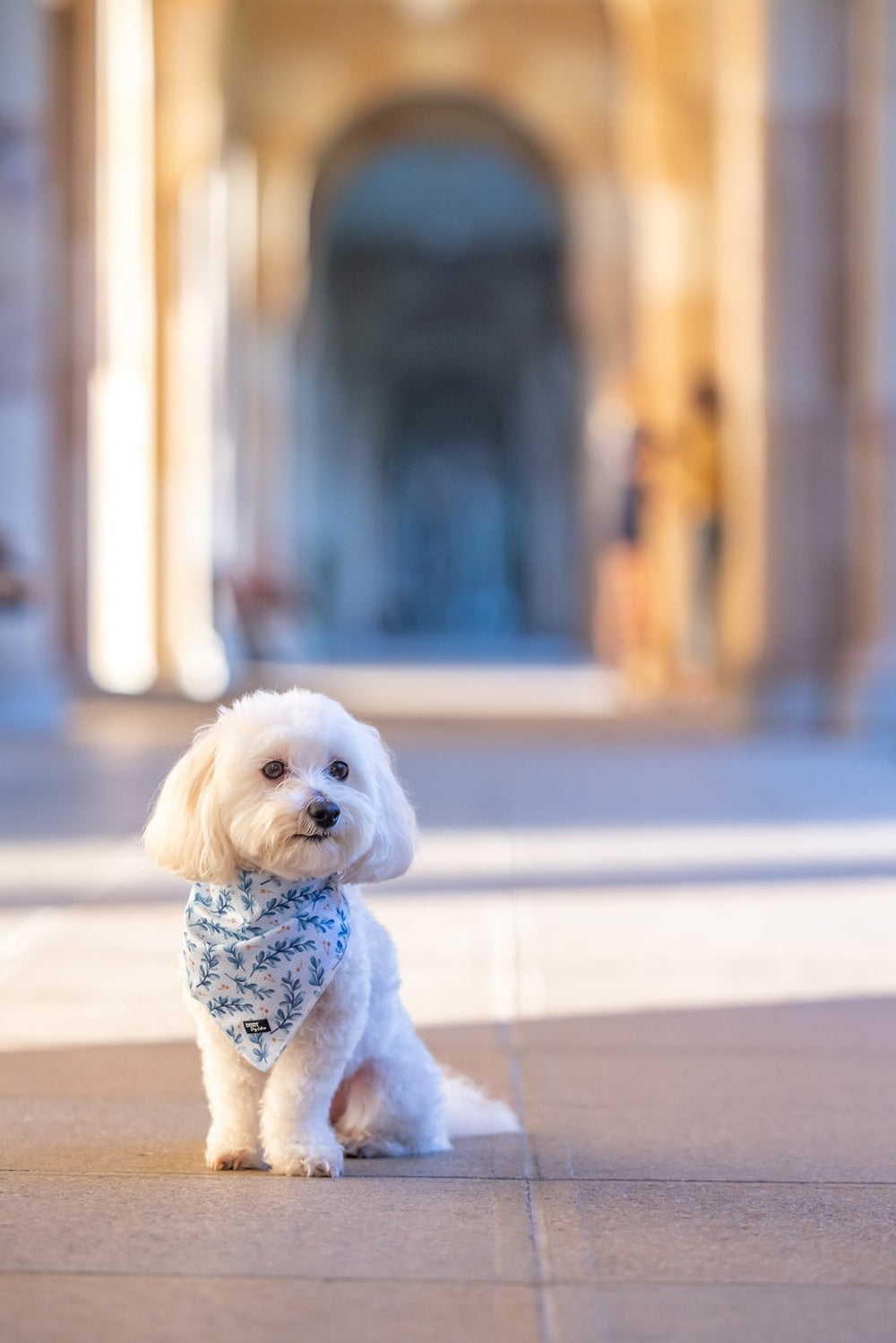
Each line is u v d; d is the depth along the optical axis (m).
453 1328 2.46
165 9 19.73
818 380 15.15
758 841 8.24
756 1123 3.72
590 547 28.47
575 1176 3.30
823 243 15.09
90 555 17.45
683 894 6.82
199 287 20.44
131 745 12.88
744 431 15.79
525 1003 4.97
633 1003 4.97
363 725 3.23
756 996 5.06
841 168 15.05
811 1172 3.35
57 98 17.28
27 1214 2.99
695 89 19.88
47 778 10.67
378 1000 3.36
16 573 13.92
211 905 3.19
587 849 8.00
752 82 15.28
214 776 3.07
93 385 17.50
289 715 3.09
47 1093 3.94
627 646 17.92
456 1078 3.82
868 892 6.86
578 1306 2.55
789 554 15.20
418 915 6.38
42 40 14.99
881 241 14.42
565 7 25.31
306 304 31.91
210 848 3.06
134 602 18.84
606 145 25.50
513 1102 3.91
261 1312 2.51
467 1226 2.95
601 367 26.03
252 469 25.77
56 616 17.41
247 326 25.66
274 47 25.38
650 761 12.27
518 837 8.41
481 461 65.19
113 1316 2.49
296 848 2.95
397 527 65.19
